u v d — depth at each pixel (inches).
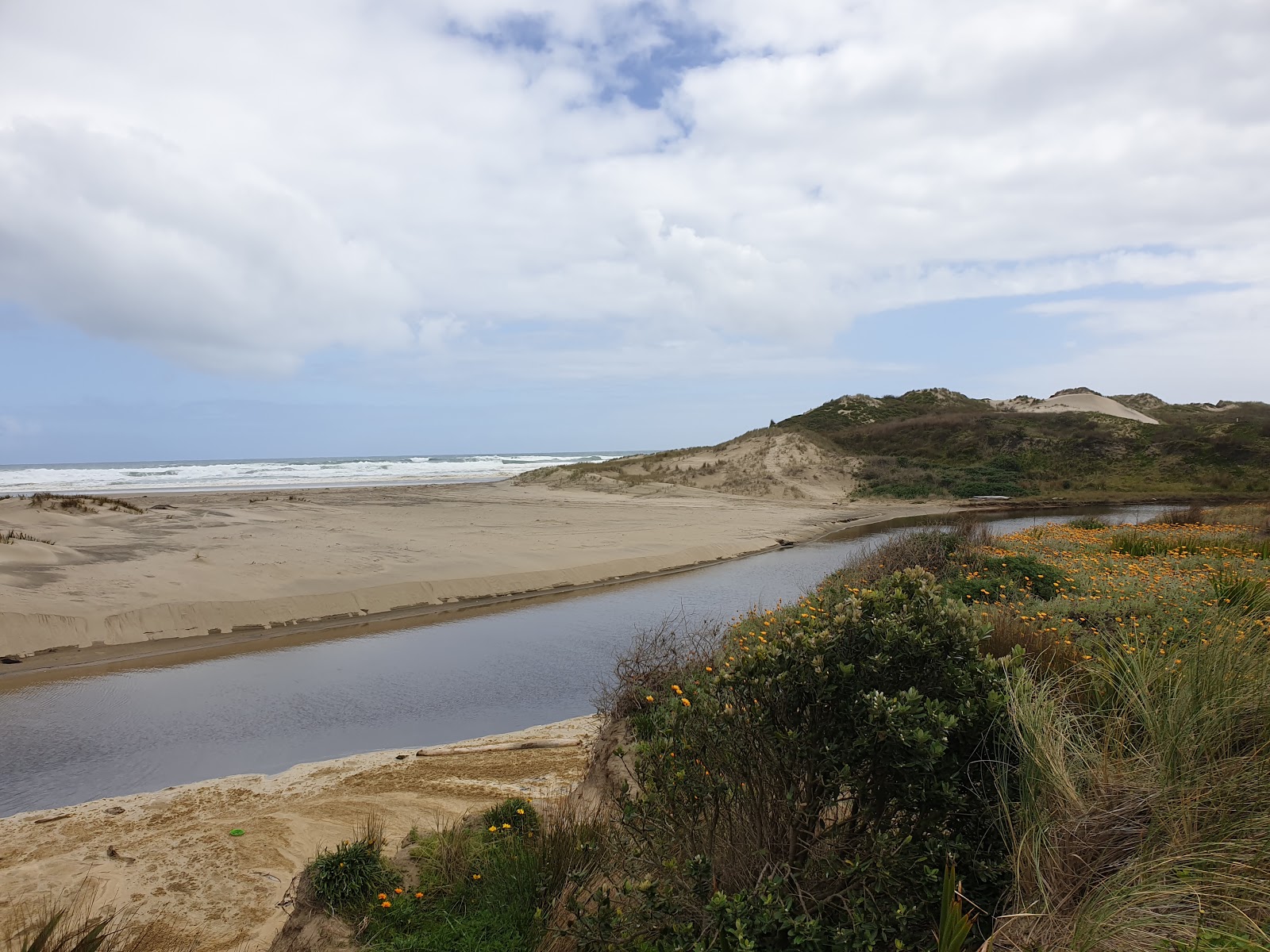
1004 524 1195.3
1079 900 105.2
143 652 478.6
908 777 110.1
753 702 123.8
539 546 863.7
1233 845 103.7
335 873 192.9
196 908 196.1
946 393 3149.6
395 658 476.1
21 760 317.4
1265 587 315.0
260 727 357.1
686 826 129.6
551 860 181.9
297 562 685.9
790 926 103.1
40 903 199.2
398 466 3457.2
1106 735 131.7
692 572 818.8
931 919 107.0
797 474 1813.5
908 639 119.3
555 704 391.5
